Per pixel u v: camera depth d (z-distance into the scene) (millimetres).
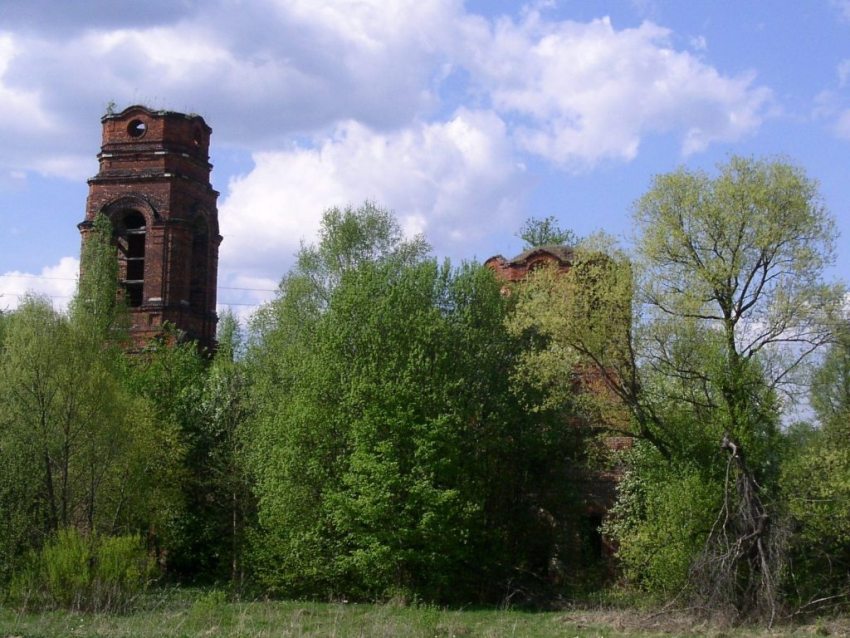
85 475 41188
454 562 39844
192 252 55938
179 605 33750
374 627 28016
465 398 42688
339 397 41906
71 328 41656
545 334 38469
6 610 30984
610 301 35406
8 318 41906
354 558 38875
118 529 43875
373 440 40312
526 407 43500
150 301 53656
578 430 43750
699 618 31734
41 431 39219
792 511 32156
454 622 31297
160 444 45000
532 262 51906
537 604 39594
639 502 39906
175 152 55125
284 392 46125
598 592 40219
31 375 39625
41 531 38125
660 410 36719
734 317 34969
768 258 34844
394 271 47094
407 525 39188
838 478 30656
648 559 34625
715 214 34594
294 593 41594
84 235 53938
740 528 32969
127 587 32781
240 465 46625
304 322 49875
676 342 35375
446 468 40219
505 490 44688
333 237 52781
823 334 34062
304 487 40812
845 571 33344
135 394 47312
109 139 55406
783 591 32531
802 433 35250
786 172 34438
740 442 34000
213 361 53500
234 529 46219
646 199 35375
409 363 41188
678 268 35375
